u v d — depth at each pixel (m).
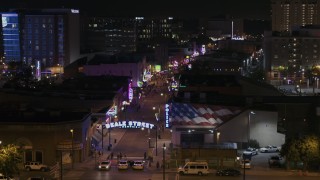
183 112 172.88
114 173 140.38
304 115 184.62
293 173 140.12
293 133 177.88
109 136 179.25
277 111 173.50
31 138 149.00
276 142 169.75
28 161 147.50
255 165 150.38
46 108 186.62
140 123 172.00
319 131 175.50
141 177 135.88
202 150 148.12
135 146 176.50
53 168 143.75
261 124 170.00
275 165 147.88
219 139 170.12
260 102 182.38
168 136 192.25
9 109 178.00
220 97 189.50
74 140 152.38
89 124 164.88
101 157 160.62
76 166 148.50
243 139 170.00
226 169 138.62
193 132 170.88
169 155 160.75
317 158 140.00
